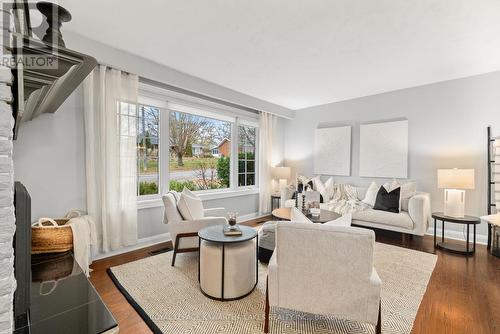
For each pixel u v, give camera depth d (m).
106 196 2.94
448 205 3.43
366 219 3.87
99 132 2.88
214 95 4.03
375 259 3.02
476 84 3.67
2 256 0.87
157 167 3.76
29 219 1.50
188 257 3.04
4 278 0.88
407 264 2.87
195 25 2.37
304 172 5.69
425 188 4.13
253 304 2.04
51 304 1.58
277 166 5.79
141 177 3.57
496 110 3.53
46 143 2.57
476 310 1.98
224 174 4.87
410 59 3.11
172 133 4.04
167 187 3.82
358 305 1.50
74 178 2.75
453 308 2.00
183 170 4.21
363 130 4.77
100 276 2.52
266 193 5.38
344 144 5.02
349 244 1.45
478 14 2.15
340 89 4.34
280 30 2.45
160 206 3.64
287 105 5.47
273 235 2.79
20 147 2.43
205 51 2.91
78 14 2.19
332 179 4.96
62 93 1.89
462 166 3.79
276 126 5.68
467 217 3.33
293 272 1.60
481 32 2.46
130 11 2.15
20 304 1.46
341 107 5.10
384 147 4.52
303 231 1.52
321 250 1.50
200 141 4.46
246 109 5.10
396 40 2.63
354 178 4.93
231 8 2.11
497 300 2.12
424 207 3.50
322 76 3.71
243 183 5.23
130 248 3.25
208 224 2.83
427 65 3.30
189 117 4.29
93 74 2.82
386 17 2.22
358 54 2.97
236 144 4.97
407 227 3.54
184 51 2.92
